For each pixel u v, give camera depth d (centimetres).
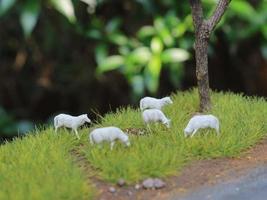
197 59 578
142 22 862
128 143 486
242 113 580
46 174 448
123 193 443
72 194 419
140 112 584
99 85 920
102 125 569
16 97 937
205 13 784
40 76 920
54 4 756
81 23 824
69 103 948
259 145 532
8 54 930
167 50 769
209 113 579
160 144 494
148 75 766
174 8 789
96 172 467
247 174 473
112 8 873
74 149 517
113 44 833
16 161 484
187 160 489
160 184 450
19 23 886
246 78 945
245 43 899
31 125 815
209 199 434
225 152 500
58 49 898
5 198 416
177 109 598
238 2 783
